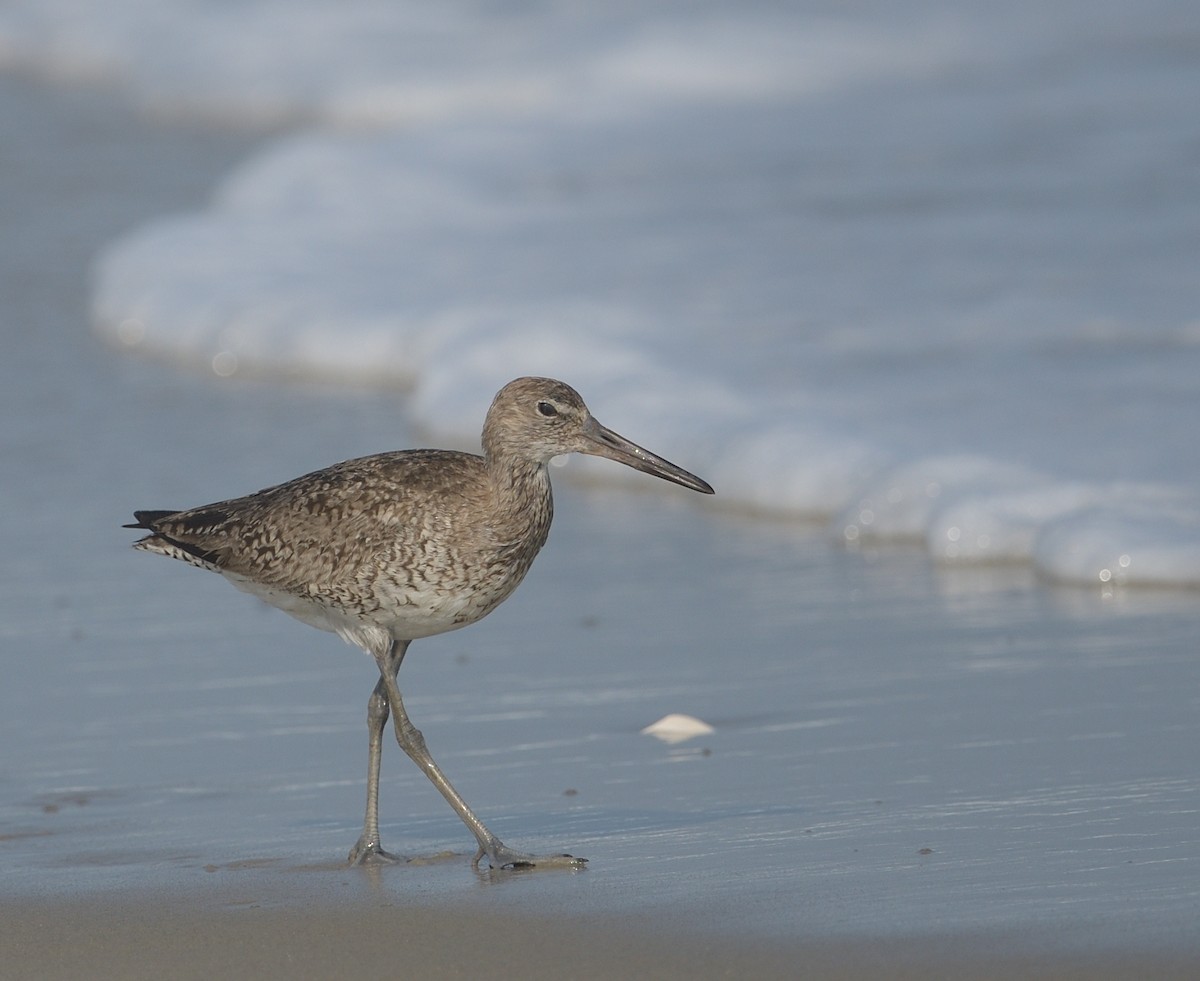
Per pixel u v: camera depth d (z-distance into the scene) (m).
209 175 35.00
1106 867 9.59
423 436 20.98
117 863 10.57
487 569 11.15
